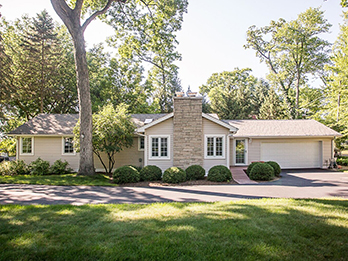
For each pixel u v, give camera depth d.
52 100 28.69
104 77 31.69
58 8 13.41
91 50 32.94
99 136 14.72
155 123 14.80
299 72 31.94
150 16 18.39
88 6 17.52
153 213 6.30
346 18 24.38
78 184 12.18
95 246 4.24
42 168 16.30
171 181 12.55
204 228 5.08
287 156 19.47
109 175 15.86
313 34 29.97
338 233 4.81
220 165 13.69
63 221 5.62
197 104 14.66
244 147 19.52
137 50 20.53
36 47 23.95
